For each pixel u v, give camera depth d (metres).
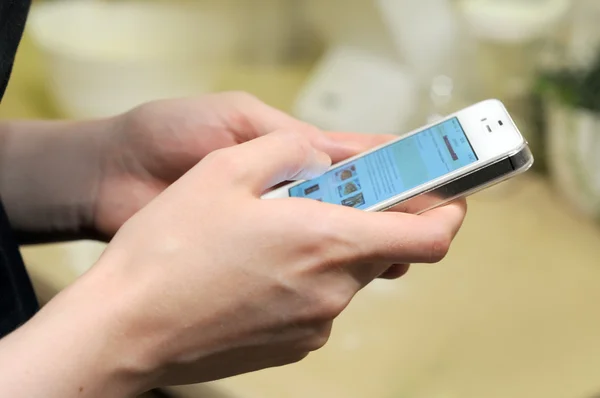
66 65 0.78
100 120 0.53
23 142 0.52
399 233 0.32
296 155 0.36
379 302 0.59
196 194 0.33
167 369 0.33
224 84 0.95
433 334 0.55
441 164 0.39
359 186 0.40
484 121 0.40
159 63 0.78
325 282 0.33
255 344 0.34
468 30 0.76
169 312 0.31
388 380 0.51
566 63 0.71
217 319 0.32
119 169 0.52
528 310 0.58
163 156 0.50
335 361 0.52
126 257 0.32
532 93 0.74
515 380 0.50
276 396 0.49
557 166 0.70
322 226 0.32
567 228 0.68
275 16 0.97
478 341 0.54
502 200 0.72
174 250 0.32
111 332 0.30
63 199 0.52
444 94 0.78
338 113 0.79
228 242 0.32
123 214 0.52
